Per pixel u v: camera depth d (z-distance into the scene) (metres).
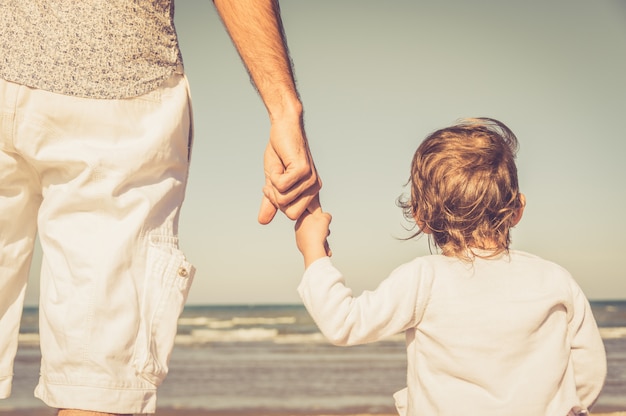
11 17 1.44
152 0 1.51
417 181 1.90
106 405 1.38
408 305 1.68
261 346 22.77
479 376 1.62
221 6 1.74
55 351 1.39
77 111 1.44
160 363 1.45
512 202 1.83
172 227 1.54
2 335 1.57
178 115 1.55
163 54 1.54
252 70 1.76
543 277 1.73
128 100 1.48
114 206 1.44
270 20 1.75
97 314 1.38
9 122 1.43
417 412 1.69
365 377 15.02
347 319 1.69
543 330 1.68
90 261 1.40
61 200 1.43
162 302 1.46
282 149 1.72
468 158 1.81
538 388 1.62
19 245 1.57
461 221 1.79
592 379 1.74
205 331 27.05
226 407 10.99
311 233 1.81
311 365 17.41
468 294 1.68
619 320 29.97
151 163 1.49
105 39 1.46
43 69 1.43
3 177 1.49
